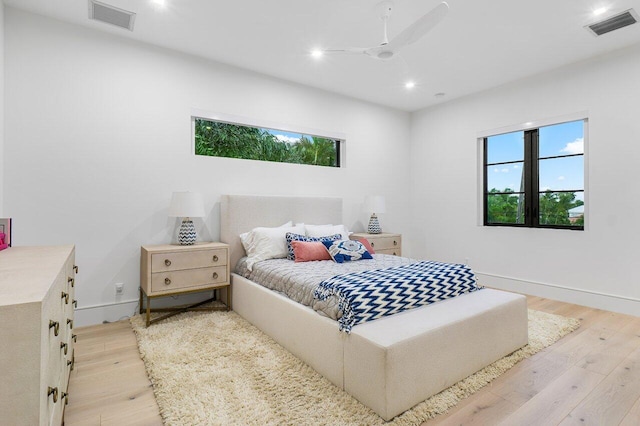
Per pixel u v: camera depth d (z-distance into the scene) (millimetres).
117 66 3012
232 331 2699
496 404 1754
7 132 2561
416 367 1713
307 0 2492
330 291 2086
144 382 1969
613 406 1732
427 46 3189
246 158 3918
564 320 2971
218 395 1786
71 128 2809
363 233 4688
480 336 2068
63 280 1425
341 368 1853
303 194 4195
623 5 2537
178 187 3324
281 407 1688
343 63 3572
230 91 3621
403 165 5281
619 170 3258
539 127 3898
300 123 4145
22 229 2623
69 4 2559
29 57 2646
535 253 3904
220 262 3139
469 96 4559
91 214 2898
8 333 792
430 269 2479
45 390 924
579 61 3514
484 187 4535
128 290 3070
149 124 3166
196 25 2852
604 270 3363
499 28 2865
